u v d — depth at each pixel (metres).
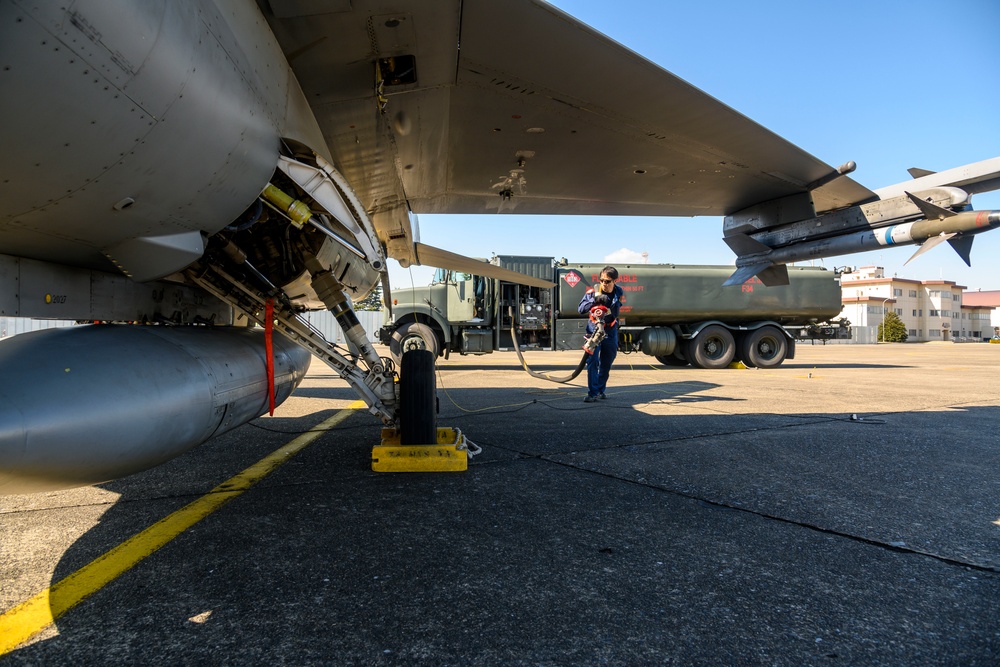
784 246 6.08
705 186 5.49
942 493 2.99
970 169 4.86
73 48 1.52
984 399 7.13
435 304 13.45
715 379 10.08
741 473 3.38
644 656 1.49
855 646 1.54
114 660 1.46
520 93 3.52
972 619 1.69
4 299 2.43
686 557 2.14
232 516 2.61
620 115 3.87
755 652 1.51
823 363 16.00
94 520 2.56
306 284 4.21
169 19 1.74
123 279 3.10
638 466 3.55
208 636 1.58
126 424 2.13
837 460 3.71
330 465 3.61
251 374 3.11
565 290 13.38
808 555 2.17
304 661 1.46
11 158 1.70
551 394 7.81
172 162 2.03
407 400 3.55
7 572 2.01
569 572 2.01
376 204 5.15
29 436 1.87
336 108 3.36
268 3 2.38
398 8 2.52
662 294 12.75
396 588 1.88
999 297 99.31
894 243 5.28
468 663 1.45
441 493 2.97
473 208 6.26
